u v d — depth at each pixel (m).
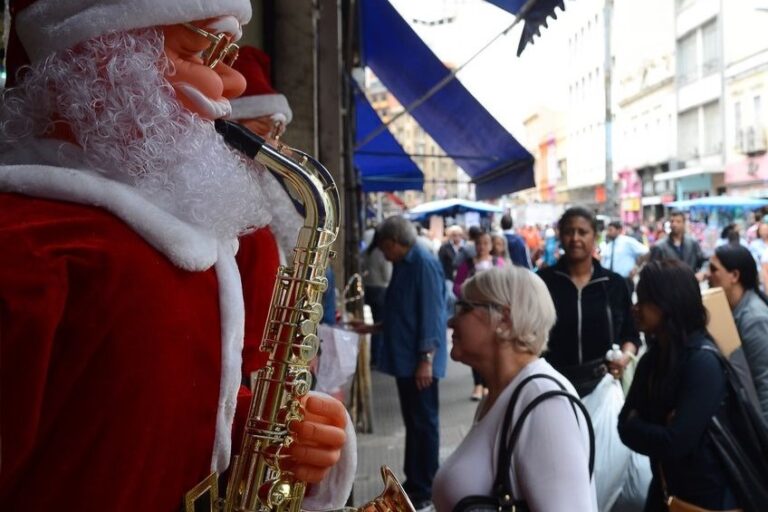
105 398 0.97
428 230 23.47
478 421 2.21
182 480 1.12
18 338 0.87
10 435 0.89
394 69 8.68
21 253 0.89
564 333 3.84
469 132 9.29
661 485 2.69
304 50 4.67
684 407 2.48
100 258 0.96
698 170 29.59
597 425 3.23
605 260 12.16
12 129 1.10
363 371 6.22
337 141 5.71
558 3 3.44
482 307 2.14
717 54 29.97
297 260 1.20
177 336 1.04
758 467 2.49
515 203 60.62
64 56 1.06
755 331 3.39
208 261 1.08
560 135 51.69
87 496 0.97
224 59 1.24
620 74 39.97
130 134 1.06
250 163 1.24
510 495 1.90
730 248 3.54
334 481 1.39
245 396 1.42
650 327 2.62
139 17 1.04
